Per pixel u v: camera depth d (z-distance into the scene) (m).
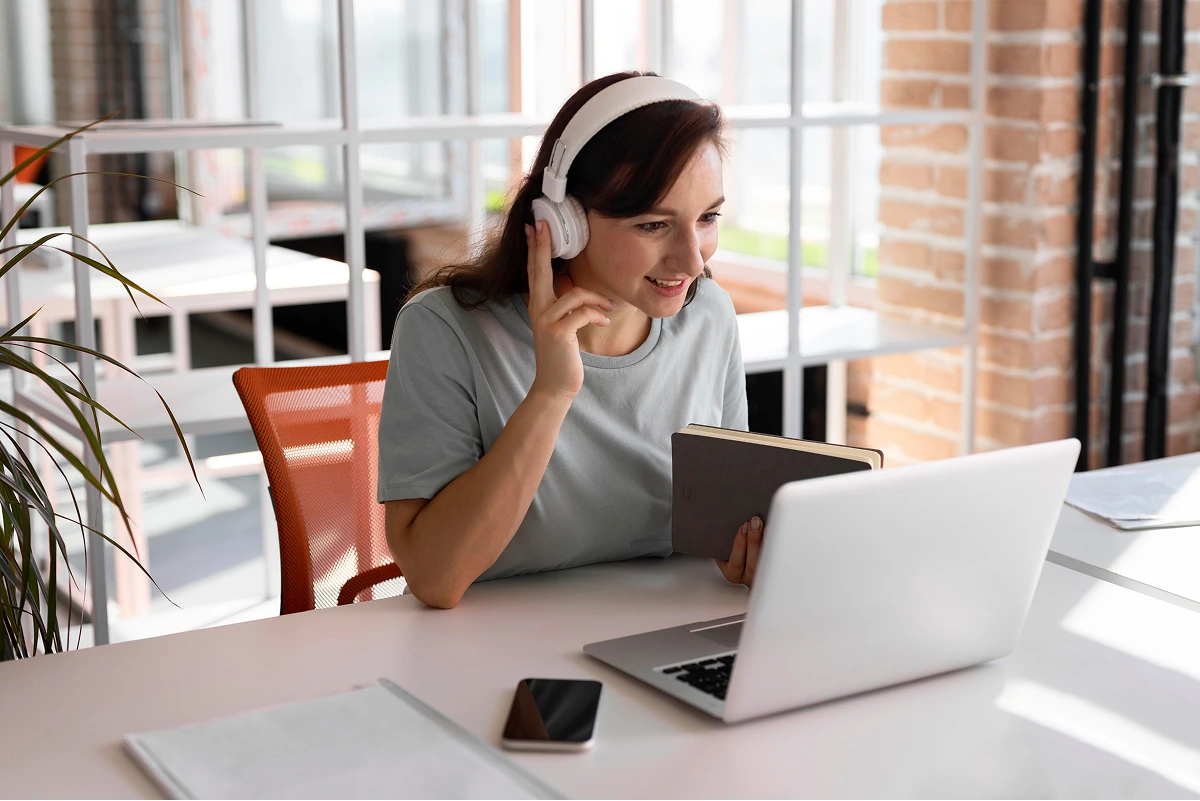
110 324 3.27
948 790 0.92
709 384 1.59
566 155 1.29
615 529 1.46
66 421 2.15
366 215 4.84
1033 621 1.26
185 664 1.15
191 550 3.31
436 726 1.00
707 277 1.62
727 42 4.02
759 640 0.97
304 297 3.10
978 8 2.73
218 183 4.66
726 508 1.34
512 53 4.75
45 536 3.08
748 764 0.95
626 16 4.32
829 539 0.95
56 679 1.11
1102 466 2.97
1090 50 2.69
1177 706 1.07
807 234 3.74
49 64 4.71
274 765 0.92
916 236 3.07
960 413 3.00
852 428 3.37
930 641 1.08
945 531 1.02
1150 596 1.33
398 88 4.93
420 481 1.34
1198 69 2.75
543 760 0.95
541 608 1.30
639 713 1.04
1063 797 0.91
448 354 1.39
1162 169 2.74
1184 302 2.89
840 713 1.05
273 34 4.80
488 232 1.46
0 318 3.10
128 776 0.93
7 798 0.89
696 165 1.27
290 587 1.58
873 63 3.35
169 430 2.14
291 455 1.63
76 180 1.99
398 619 1.26
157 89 4.79
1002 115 2.81
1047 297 2.81
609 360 1.45
